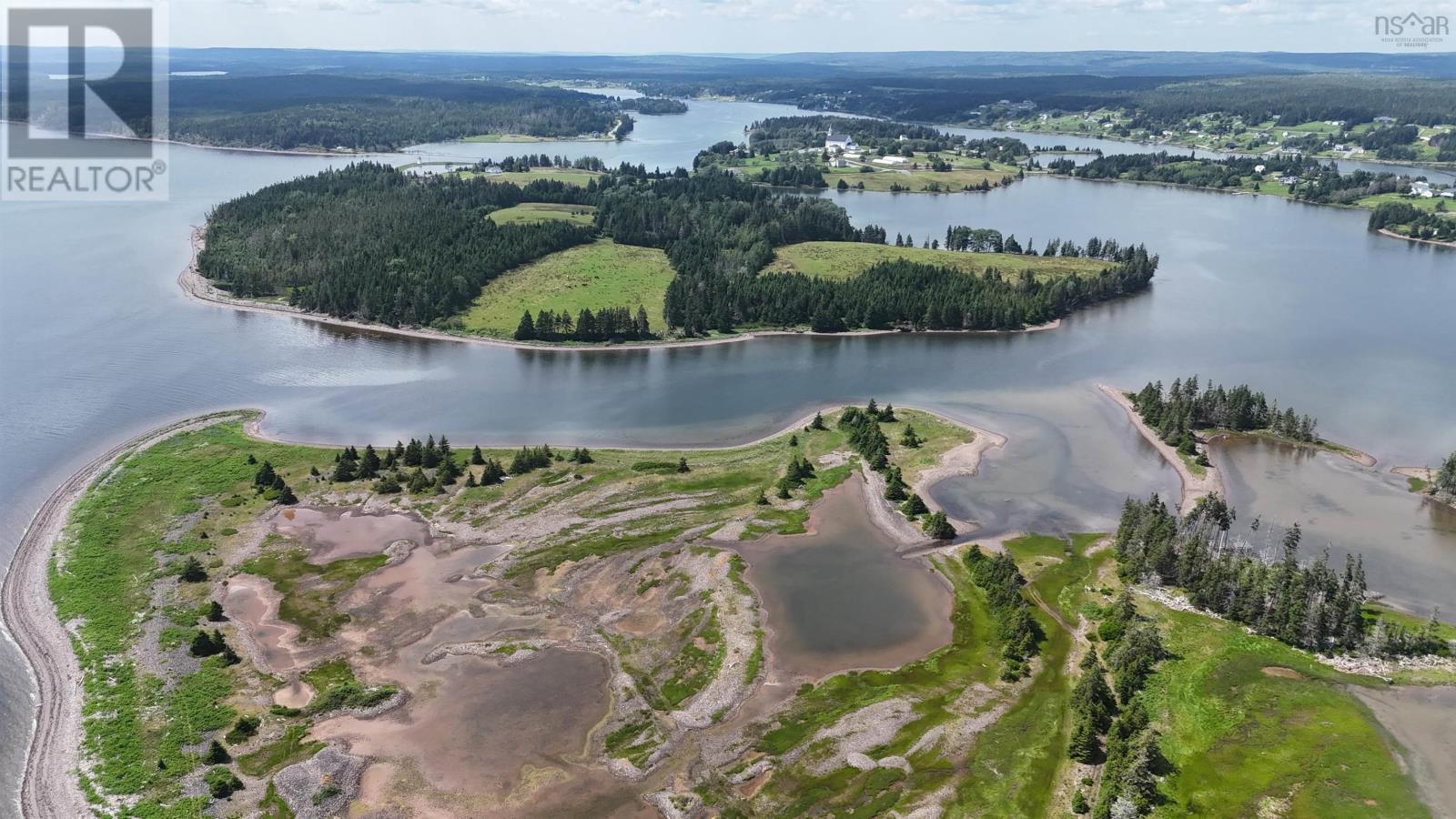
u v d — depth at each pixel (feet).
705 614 379.96
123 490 475.31
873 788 289.74
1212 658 350.02
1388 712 320.70
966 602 394.11
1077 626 376.07
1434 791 284.61
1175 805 281.74
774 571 414.62
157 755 297.53
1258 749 303.48
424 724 317.01
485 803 284.61
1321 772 292.20
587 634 368.27
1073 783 292.61
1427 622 379.76
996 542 444.96
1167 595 395.75
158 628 362.94
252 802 281.74
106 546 422.00
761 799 286.25
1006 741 310.04
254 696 328.08
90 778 287.69
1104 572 417.49
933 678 343.46
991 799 285.64
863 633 370.53
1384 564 427.74
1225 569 382.22
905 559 428.97
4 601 381.19
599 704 328.29
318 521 450.30
